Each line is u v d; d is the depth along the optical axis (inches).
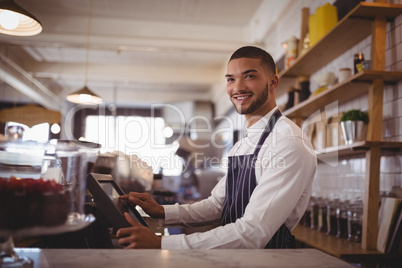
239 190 57.1
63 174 33.8
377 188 82.9
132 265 29.4
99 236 47.7
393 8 84.1
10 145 33.7
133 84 386.0
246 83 59.5
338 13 119.1
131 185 92.3
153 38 240.8
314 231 113.7
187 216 63.2
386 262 77.5
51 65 331.6
